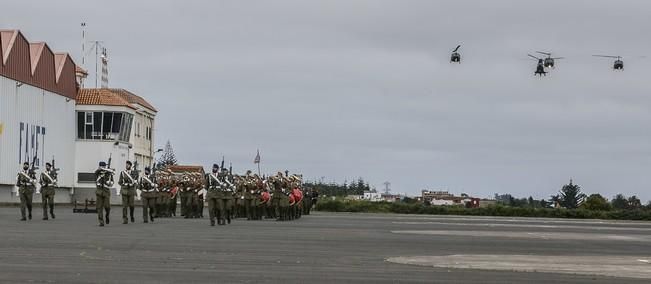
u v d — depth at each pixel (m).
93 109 96.31
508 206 88.44
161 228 37.91
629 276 20.41
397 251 26.95
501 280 18.56
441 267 21.44
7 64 79.19
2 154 78.31
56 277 16.88
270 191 55.09
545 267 22.28
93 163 96.25
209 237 31.52
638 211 84.38
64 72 92.94
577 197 121.19
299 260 22.39
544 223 61.94
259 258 22.66
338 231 39.38
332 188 135.62
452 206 89.50
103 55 112.31
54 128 90.31
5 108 78.94
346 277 18.25
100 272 17.98
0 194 79.12
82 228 36.25
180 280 16.84
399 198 120.88
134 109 101.25
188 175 55.75
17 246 24.69
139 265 19.73
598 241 36.62
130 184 42.66
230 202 44.66
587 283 18.48
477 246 30.80
